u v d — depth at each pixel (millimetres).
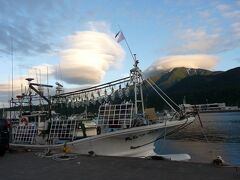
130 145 15914
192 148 34062
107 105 15883
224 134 51281
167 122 16188
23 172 8883
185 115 17469
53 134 16000
